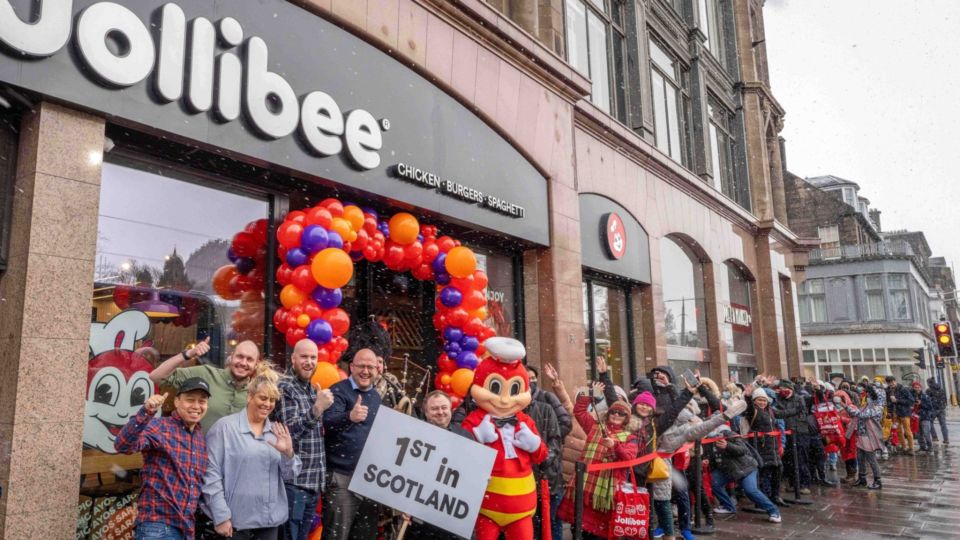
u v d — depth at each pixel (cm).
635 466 557
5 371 395
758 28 2239
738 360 1734
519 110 902
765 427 887
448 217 765
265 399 383
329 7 632
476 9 808
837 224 3962
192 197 561
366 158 652
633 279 1203
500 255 930
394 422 451
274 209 622
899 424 1670
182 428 366
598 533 544
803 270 2217
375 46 692
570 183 998
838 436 1127
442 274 688
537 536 588
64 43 421
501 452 466
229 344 567
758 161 1980
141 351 498
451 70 784
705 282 1584
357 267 751
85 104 434
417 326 823
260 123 552
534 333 930
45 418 396
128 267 501
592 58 1256
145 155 524
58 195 418
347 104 648
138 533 349
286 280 543
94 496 454
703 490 818
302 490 418
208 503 362
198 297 549
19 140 425
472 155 812
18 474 381
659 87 1528
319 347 526
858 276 3825
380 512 529
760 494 794
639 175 1270
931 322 4688
